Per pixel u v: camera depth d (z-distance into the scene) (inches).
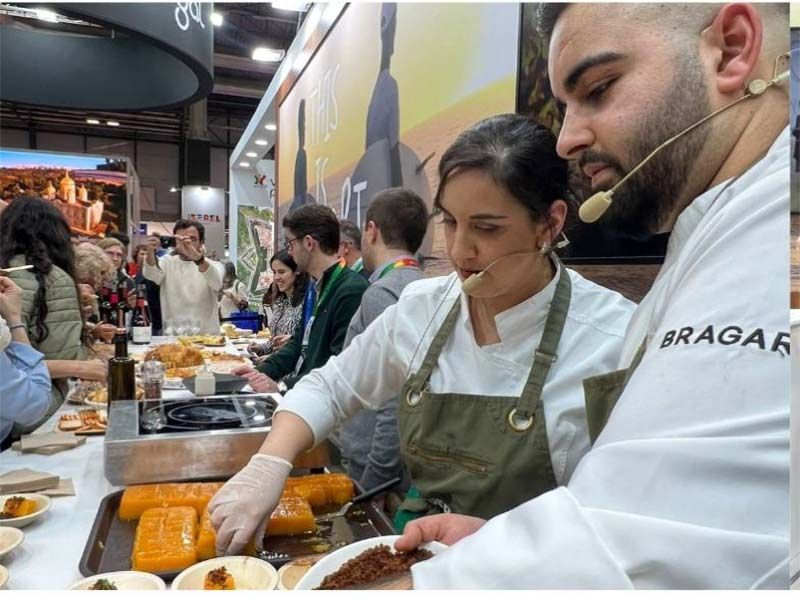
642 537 14.0
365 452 61.0
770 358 14.8
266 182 360.2
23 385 52.4
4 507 37.9
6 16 148.6
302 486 41.3
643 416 16.0
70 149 488.4
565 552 14.6
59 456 50.6
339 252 92.8
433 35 87.5
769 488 13.8
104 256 120.1
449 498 34.8
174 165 526.6
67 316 71.8
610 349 33.0
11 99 122.6
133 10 82.0
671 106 23.7
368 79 120.3
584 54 26.5
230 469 45.1
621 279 41.8
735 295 16.2
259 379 73.5
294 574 29.5
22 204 70.4
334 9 147.6
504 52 66.3
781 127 20.9
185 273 172.2
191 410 51.6
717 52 22.2
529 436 32.0
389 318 43.2
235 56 322.0
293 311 143.3
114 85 125.9
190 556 31.2
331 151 153.4
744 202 17.8
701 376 15.4
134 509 37.8
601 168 26.8
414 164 95.0
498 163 30.1
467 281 32.2
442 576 16.3
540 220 31.5
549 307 34.4
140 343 130.6
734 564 13.3
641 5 24.1
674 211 24.5
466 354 36.4
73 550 34.1
